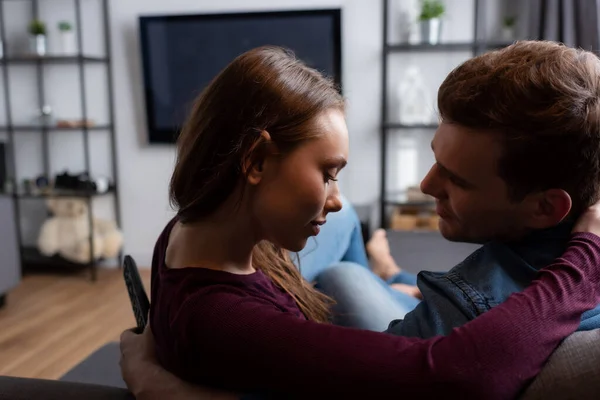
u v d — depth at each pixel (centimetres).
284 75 59
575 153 54
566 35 312
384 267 184
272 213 59
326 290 102
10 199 307
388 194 377
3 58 368
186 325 56
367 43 366
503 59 56
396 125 349
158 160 391
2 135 408
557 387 49
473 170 56
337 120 60
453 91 56
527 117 53
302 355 52
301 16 362
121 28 384
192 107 64
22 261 376
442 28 354
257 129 56
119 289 343
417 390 49
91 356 146
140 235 400
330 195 63
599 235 57
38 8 392
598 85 55
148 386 63
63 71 396
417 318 64
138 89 388
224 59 372
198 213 61
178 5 379
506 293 58
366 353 51
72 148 403
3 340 263
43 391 74
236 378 55
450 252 221
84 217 379
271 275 75
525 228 60
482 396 48
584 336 52
